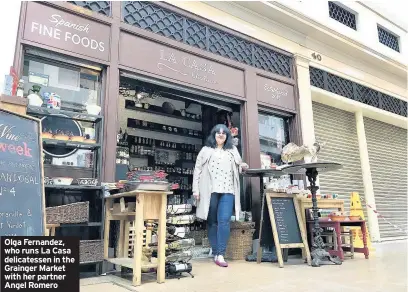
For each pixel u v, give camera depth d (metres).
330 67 5.96
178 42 4.10
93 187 2.99
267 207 3.75
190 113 6.86
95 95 3.50
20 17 3.04
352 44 6.12
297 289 2.35
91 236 3.12
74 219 2.70
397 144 7.71
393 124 7.65
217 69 4.45
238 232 4.02
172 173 6.35
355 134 6.61
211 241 3.81
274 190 3.80
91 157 3.37
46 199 2.99
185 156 6.75
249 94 4.71
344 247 4.15
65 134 3.23
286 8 5.10
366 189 6.39
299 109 5.27
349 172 6.28
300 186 4.73
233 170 3.81
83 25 3.41
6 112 2.30
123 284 2.59
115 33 3.60
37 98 2.99
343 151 6.27
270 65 5.13
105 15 3.60
